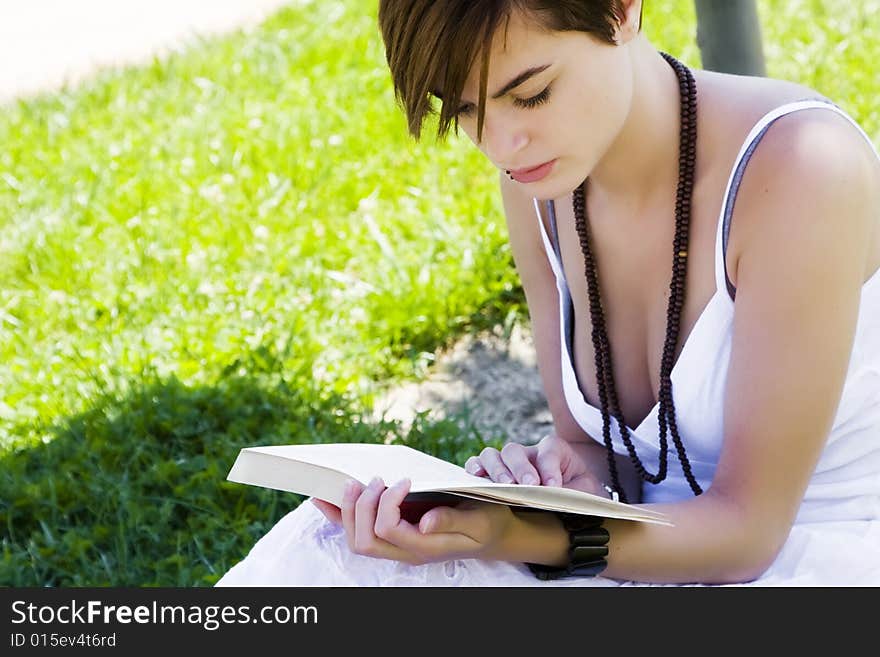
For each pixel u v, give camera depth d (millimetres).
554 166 4387
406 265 10289
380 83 13898
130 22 18703
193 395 9016
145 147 13359
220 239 11219
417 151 12164
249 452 4496
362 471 4270
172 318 10086
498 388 9328
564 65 4199
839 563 4652
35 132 14312
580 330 5406
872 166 4594
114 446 8609
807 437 4566
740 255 4602
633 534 4566
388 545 4180
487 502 4348
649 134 4758
